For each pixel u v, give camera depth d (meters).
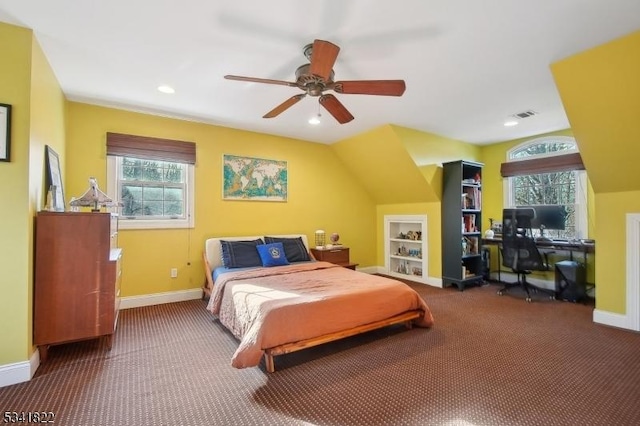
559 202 4.65
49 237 2.30
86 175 3.50
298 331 2.31
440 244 4.85
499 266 5.20
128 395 1.94
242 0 1.85
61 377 2.14
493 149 5.36
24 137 2.10
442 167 4.85
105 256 2.49
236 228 4.47
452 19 2.02
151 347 2.64
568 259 4.46
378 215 5.98
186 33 2.19
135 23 2.08
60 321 2.34
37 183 2.30
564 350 2.57
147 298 3.83
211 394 1.96
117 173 3.70
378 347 2.65
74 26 2.11
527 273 4.42
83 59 2.54
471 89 3.11
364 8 1.92
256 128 4.49
